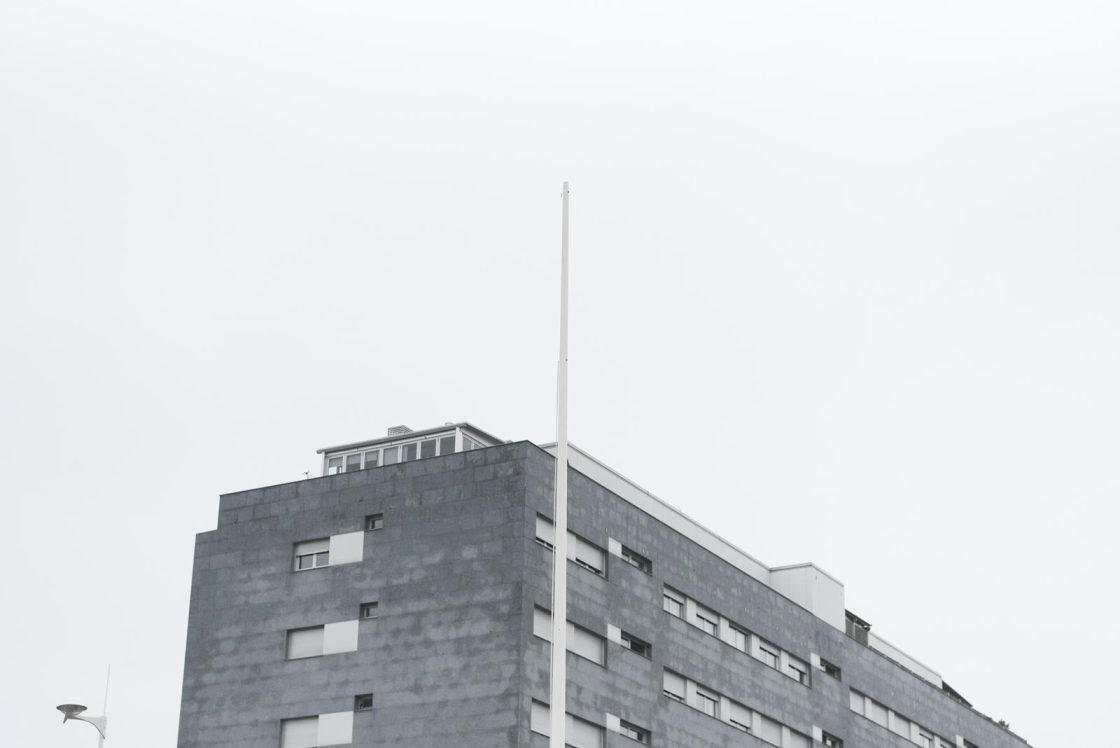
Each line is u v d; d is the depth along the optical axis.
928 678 86.12
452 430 61.69
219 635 57.19
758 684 64.88
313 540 56.75
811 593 72.31
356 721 53.41
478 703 51.44
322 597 55.69
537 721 51.66
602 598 56.38
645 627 58.44
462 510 54.12
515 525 52.97
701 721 60.53
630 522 59.12
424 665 52.88
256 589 57.09
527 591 52.31
